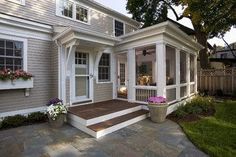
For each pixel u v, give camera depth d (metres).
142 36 6.47
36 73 6.02
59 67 6.07
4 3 5.53
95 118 4.71
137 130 4.66
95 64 7.13
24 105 5.69
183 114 5.82
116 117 5.32
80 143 3.82
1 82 4.91
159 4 14.84
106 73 7.94
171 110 6.51
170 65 7.94
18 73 5.26
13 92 5.43
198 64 13.96
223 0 8.87
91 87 7.08
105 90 7.73
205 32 11.97
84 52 6.90
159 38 6.02
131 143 3.81
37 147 3.62
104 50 7.11
